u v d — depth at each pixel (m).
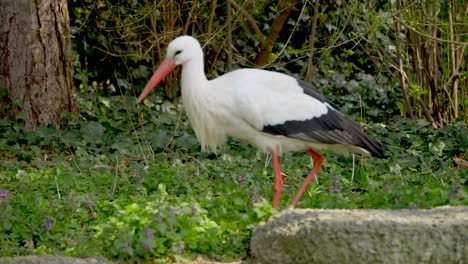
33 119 14.43
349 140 10.65
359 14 15.39
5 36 14.38
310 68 15.89
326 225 7.93
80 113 15.19
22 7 14.26
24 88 14.39
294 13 19.06
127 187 11.26
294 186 11.73
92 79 18.27
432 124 16.88
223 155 12.98
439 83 17.56
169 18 16.61
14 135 13.96
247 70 10.63
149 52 17.73
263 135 10.52
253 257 8.46
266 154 13.25
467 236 7.82
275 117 10.36
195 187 11.41
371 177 12.34
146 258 8.57
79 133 14.18
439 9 16.06
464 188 11.15
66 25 14.66
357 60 20.42
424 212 8.55
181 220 8.88
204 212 9.42
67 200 10.55
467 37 16.25
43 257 8.30
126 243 8.46
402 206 10.28
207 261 8.69
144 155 13.16
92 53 17.52
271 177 12.26
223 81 10.49
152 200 10.40
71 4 17.09
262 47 16.72
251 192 10.91
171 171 11.95
